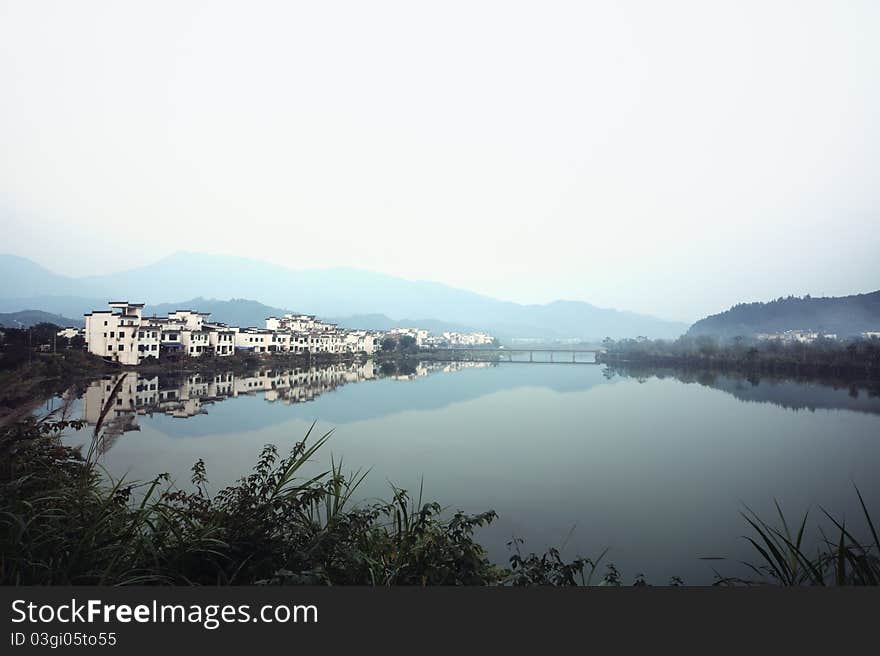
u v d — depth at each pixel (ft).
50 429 20.39
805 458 107.45
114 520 14.73
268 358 321.52
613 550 56.34
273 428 119.55
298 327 446.60
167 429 111.04
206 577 14.65
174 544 15.26
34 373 135.03
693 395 229.45
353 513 16.72
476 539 58.03
